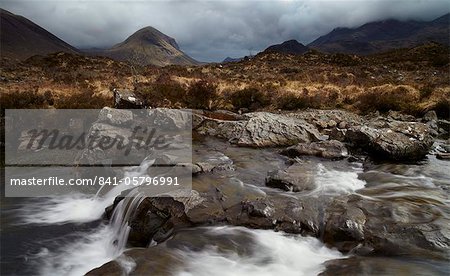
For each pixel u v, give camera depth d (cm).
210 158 1292
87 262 800
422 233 691
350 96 2644
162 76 3353
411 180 1064
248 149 1495
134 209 880
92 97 2289
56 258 811
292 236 746
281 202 846
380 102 2345
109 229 948
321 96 2623
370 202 848
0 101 2042
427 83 2888
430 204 845
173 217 805
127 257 645
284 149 1421
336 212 797
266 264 656
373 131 1417
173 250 679
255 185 1026
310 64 5794
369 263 621
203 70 4894
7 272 749
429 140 1388
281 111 2388
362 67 4872
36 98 2216
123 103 1902
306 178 1038
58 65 4991
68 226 973
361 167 1231
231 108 2500
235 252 686
